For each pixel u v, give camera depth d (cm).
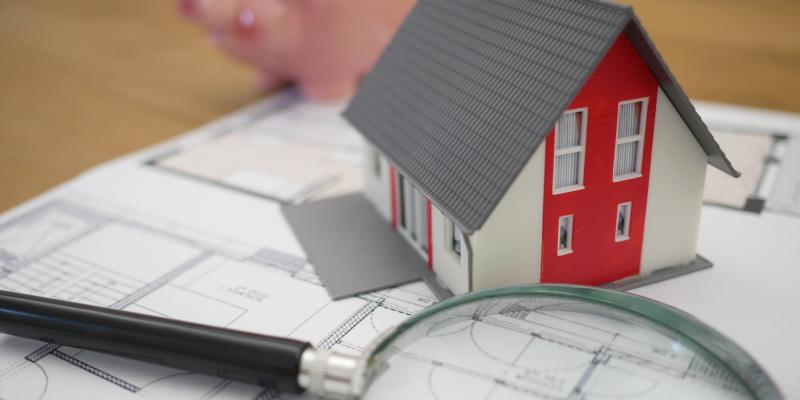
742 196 100
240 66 155
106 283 88
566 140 75
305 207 105
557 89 69
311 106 139
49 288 87
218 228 100
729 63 136
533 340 69
